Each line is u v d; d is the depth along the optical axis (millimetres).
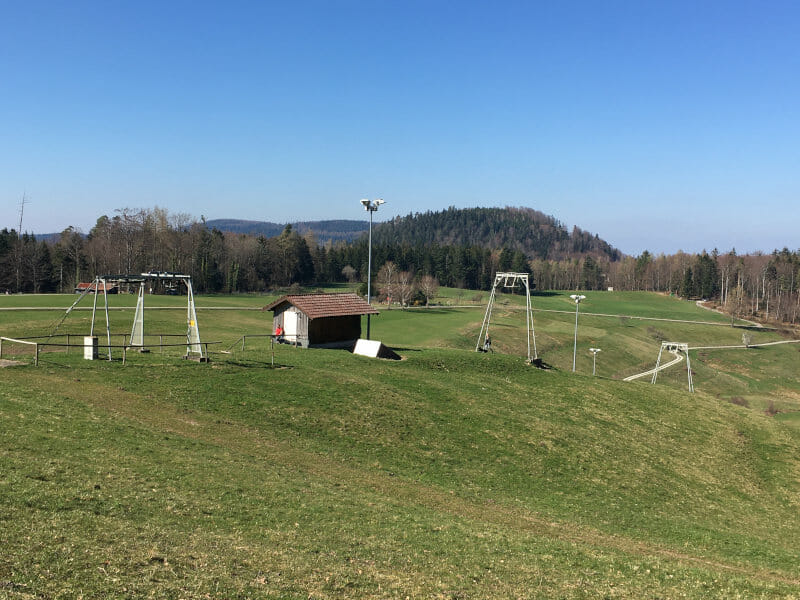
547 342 101875
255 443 25516
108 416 24188
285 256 197875
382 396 35062
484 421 34594
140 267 133500
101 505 15383
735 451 39500
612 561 18078
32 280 130250
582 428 37375
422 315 116000
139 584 11641
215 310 87688
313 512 18078
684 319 166000
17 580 10930
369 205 52844
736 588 16891
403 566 15016
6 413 21766
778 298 186875
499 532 19625
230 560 13547
